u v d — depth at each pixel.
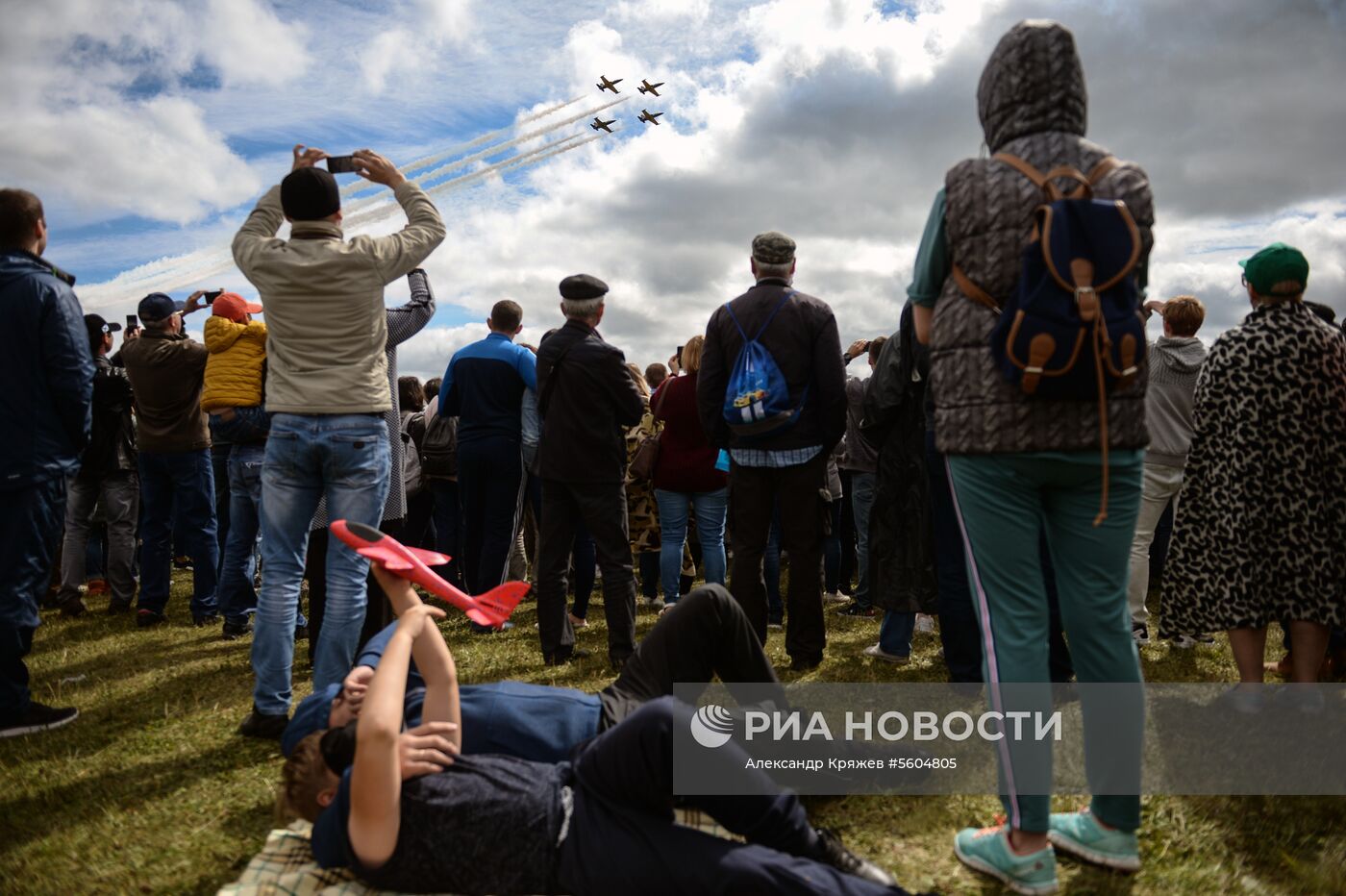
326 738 2.25
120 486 6.47
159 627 5.94
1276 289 3.49
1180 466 4.70
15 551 3.58
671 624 2.76
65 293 3.65
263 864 2.30
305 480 3.62
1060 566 2.33
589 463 4.67
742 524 4.36
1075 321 2.02
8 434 3.50
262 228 3.64
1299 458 3.41
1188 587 3.60
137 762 3.40
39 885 2.49
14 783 3.23
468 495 5.61
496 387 5.48
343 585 3.58
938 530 4.00
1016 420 2.15
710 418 4.45
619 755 2.11
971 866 2.41
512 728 2.45
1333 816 2.63
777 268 4.30
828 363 4.17
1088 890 2.28
